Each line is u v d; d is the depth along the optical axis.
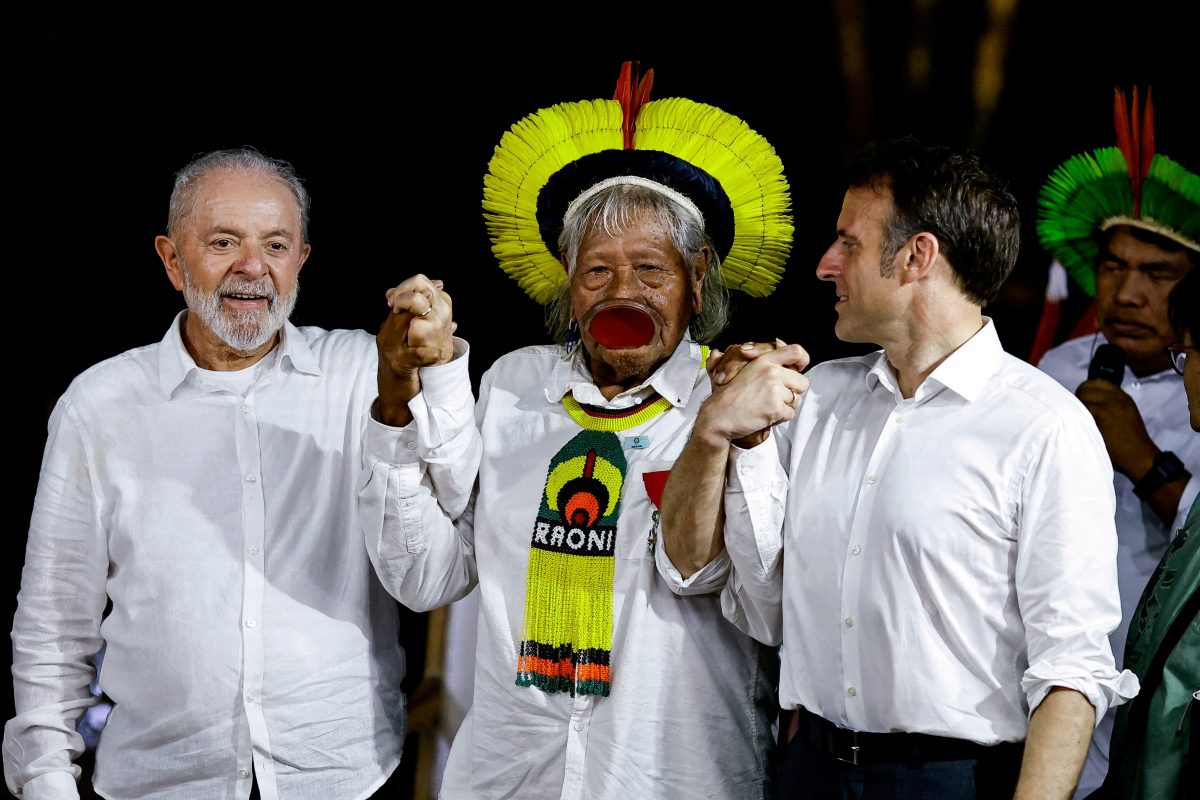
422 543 5.46
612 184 5.58
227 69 9.52
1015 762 4.88
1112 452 7.83
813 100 9.44
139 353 5.99
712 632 5.48
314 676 5.70
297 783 5.70
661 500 5.24
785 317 9.52
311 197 9.65
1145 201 7.77
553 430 5.67
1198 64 8.72
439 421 5.25
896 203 4.97
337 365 5.97
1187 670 5.08
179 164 9.52
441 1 9.53
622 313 5.43
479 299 9.66
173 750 5.67
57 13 9.26
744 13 9.45
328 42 9.55
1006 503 4.81
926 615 4.88
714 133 5.64
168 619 5.65
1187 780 5.04
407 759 8.15
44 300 9.39
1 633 9.10
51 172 9.38
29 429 9.30
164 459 5.78
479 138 9.65
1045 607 4.71
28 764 5.89
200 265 5.71
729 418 4.91
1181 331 5.80
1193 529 5.36
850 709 5.00
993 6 9.02
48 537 5.84
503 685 5.52
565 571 5.44
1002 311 8.67
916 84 9.24
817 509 5.14
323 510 5.80
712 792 5.39
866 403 5.25
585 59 9.61
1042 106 9.05
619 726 5.33
